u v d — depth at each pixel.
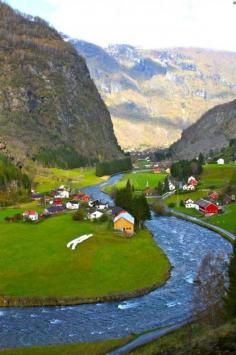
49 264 110.94
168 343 66.06
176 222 169.62
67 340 75.12
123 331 78.25
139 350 67.69
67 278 102.81
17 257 116.00
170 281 103.38
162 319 82.81
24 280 101.38
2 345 73.44
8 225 151.88
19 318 84.50
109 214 165.12
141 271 108.19
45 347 71.75
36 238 133.38
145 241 133.25
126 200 166.75
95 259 114.88
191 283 101.44
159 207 187.88
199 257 120.75
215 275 84.25
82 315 85.69
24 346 73.00
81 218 158.25
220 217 169.12
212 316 72.56
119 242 129.75
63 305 91.00
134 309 88.25
